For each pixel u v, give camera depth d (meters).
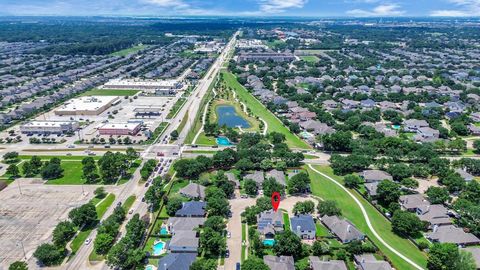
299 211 190.38
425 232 179.38
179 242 163.62
